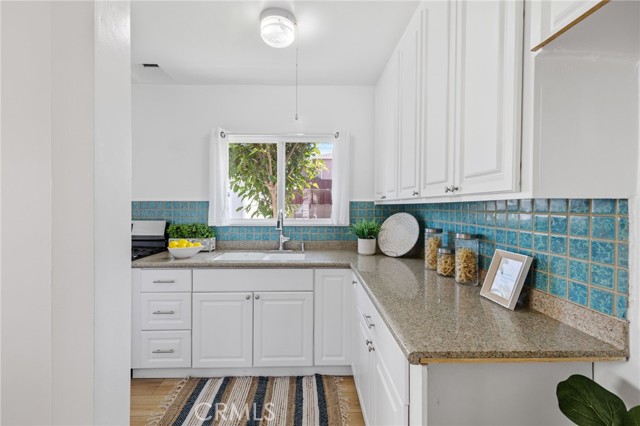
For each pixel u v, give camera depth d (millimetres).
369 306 1502
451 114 1279
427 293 1395
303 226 2885
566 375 877
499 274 1311
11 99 471
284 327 2242
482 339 916
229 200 2932
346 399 2002
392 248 2498
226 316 2229
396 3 1681
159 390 2102
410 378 918
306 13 1775
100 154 508
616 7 614
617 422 671
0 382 474
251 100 2852
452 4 1271
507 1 907
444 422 865
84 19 489
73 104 483
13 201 472
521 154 864
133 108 2822
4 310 473
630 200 836
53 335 477
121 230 564
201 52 2232
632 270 835
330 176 2979
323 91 2859
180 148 2848
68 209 480
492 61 982
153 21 1864
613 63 802
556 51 779
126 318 578
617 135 814
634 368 826
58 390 479
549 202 1129
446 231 2035
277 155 2951
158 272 2211
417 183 1674
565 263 1050
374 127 2857
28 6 469
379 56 2260
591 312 947
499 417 871
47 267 475
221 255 2639
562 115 812
